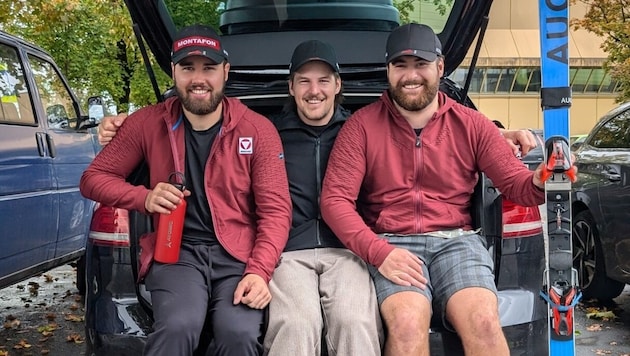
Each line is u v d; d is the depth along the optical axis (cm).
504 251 269
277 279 263
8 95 443
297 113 303
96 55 1248
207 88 269
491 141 278
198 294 251
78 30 1207
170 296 247
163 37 354
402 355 237
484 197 282
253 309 247
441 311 257
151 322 252
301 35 376
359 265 271
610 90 2866
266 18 377
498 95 2819
